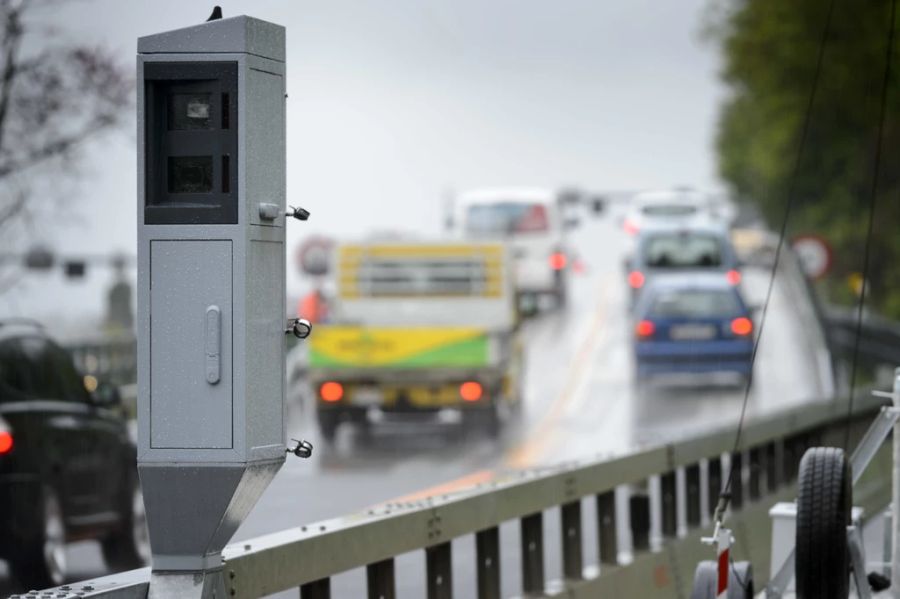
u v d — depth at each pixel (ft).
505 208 526.98
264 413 60.13
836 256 558.97
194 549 59.77
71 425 137.39
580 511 102.06
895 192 474.90
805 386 354.54
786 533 91.45
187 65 58.75
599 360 408.05
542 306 541.75
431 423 300.40
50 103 194.70
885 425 87.35
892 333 471.21
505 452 252.01
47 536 132.57
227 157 58.80
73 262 293.84
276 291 60.80
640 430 282.36
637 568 109.19
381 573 77.10
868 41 483.92
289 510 178.19
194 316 58.85
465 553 136.26
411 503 81.05
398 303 289.33
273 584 65.05
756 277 563.07
